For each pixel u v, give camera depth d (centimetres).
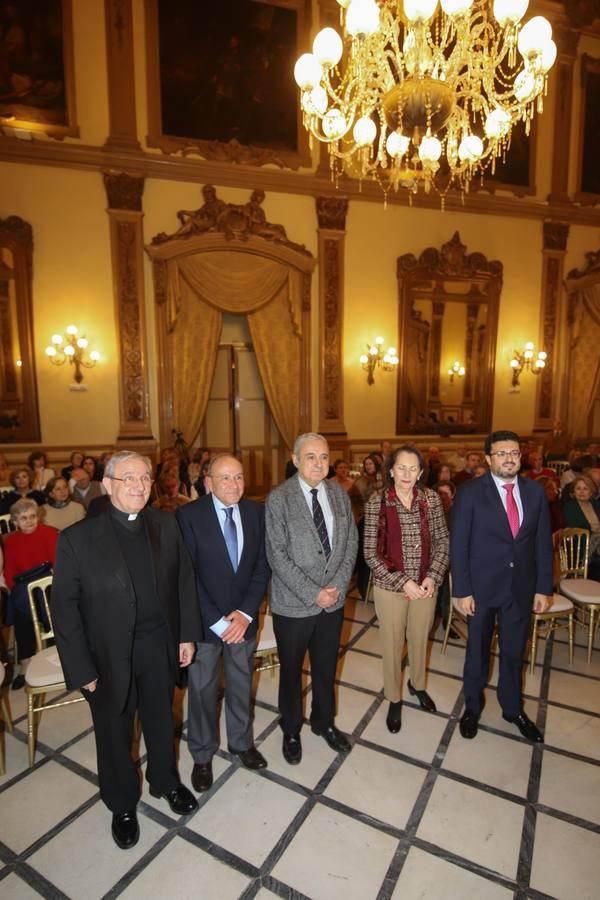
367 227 941
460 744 270
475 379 1033
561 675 341
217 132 851
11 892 191
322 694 261
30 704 256
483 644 276
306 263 900
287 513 245
